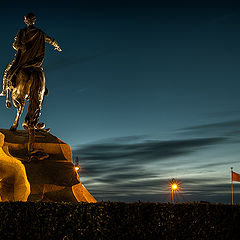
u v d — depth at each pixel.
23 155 12.95
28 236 9.59
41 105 13.72
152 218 9.75
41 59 13.75
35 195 11.84
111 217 9.84
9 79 13.75
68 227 9.75
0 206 9.80
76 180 12.80
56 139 13.79
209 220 9.50
